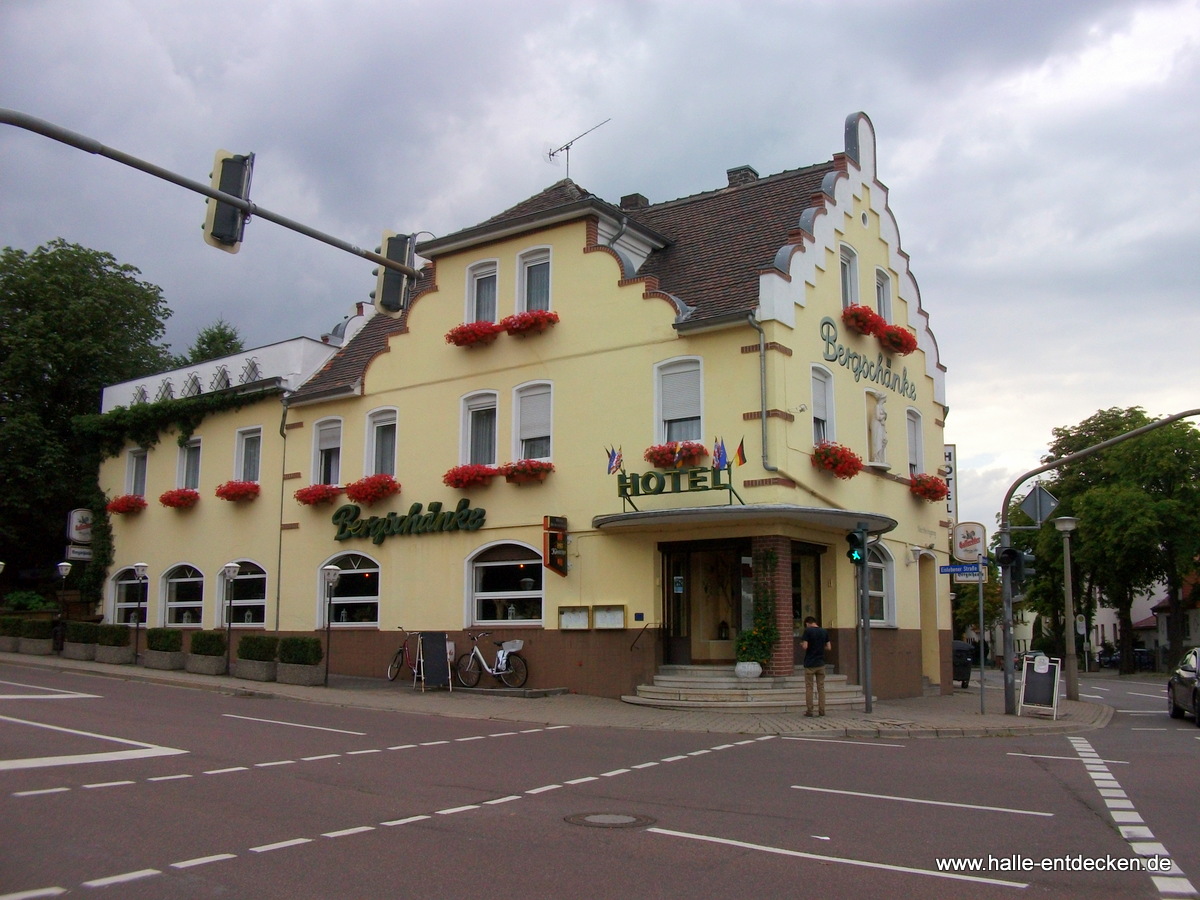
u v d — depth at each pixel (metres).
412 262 13.55
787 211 23.08
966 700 23.72
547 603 21.94
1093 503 49.25
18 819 8.57
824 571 21.47
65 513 34.09
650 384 21.05
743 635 19.53
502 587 22.95
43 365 33.62
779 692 19.08
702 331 20.41
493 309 24.14
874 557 23.45
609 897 6.57
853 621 21.80
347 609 25.52
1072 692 25.16
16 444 32.56
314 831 8.30
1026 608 67.31
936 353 27.53
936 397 27.33
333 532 25.95
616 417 21.42
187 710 16.91
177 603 29.86
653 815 9.12
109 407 33.16
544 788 10.50
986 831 8.63
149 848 7.69
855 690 20.72
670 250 23.97
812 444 20.56
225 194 11.00
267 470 27.94
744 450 19.73
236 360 29.55
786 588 19.72
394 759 12.33
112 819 8.62
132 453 32.09
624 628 20.83
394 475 25.16
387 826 8.52
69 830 8.22
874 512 22.62
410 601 24.12
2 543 33.62
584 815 9.08
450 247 24.55
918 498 25.34
